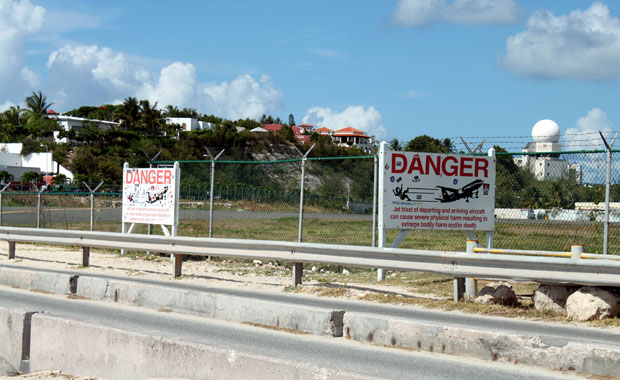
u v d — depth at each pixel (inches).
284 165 2012.8
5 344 323.3
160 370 269.0
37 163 2488.9
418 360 279.6
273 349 296.5
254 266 652.1
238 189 1392.7
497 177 600.1
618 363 250.8
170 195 685.3
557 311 379.6
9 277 503.5
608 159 468.8
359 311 390.9
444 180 540.1
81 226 1056.8
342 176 1565.0
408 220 531.2
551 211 581.9
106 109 4461.1
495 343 280.5
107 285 435.2
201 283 517.3
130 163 2620.6
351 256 445.7
